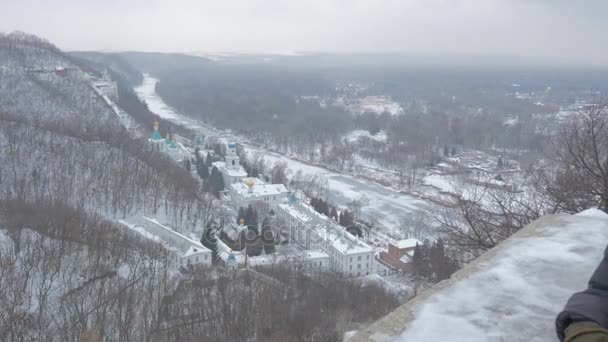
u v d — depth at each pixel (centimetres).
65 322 3678
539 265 741
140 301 4325
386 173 13412
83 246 5519
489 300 671
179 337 3900
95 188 8250
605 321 437
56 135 10138
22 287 4219
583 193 1911
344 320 4347
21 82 14312
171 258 5997
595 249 771
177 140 16425
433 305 679
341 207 10206
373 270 6856
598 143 1988
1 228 5628
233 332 4025
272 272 5806
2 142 9088
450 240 2570
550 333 596
